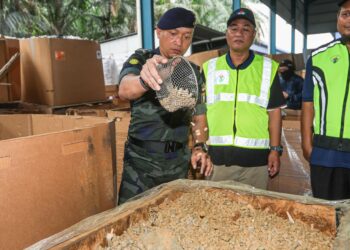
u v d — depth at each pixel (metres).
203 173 1.54
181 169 1.49
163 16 1.33
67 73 2.63
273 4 9.06
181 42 1.32
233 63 1.93
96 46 2.89
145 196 0.98
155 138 1.40
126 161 1.48
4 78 2.57
